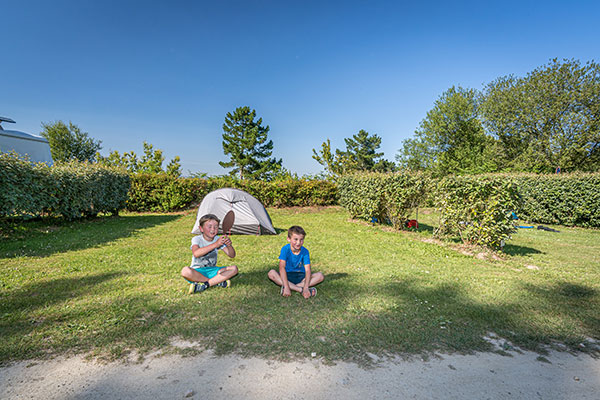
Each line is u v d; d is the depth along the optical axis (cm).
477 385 241
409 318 352
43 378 235
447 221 779
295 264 427
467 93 3294
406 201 1002
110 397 217
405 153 3612
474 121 3241
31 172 843
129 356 267
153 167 2438
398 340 301
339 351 280
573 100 2344
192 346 284
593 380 255
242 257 630
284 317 345
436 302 402
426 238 883
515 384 245
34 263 551
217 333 307
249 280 470
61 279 465
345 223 1196
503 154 2797
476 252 690
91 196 1116
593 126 2300
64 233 862
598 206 1138
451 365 267
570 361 282
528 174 1388
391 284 469
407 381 242
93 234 859
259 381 237
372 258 644
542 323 352
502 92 2700
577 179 1195
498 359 280
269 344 288
